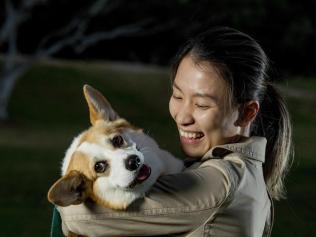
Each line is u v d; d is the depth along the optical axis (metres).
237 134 3.95
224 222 3.49
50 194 3.66
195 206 3.48
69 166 4.11
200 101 3.86
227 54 3.85
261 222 3.67
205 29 4.01
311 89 40.25
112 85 39.69
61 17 45.12
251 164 3.71
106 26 43.69
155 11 40.88
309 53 43.69
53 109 36.66
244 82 3.87
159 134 30.16
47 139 29.64
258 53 3.99
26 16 36.09
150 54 47.66
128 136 4.28
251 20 35.34
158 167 4.11
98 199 3.77
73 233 3.74
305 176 18.84
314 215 14.37
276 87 4.25
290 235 12.55
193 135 3.96
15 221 13.78
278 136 4.26
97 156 3.98
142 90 39.34
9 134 30.86
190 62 3.89
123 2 40.75
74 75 40.84
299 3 42.31
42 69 41.16
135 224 3.58
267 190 3.97
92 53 48.78
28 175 19.89
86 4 43.91
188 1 34.88
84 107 37.38
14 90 38.31
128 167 3.82
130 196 3.62
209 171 3.57
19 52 45.62
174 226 3.52
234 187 3.50
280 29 41.28
